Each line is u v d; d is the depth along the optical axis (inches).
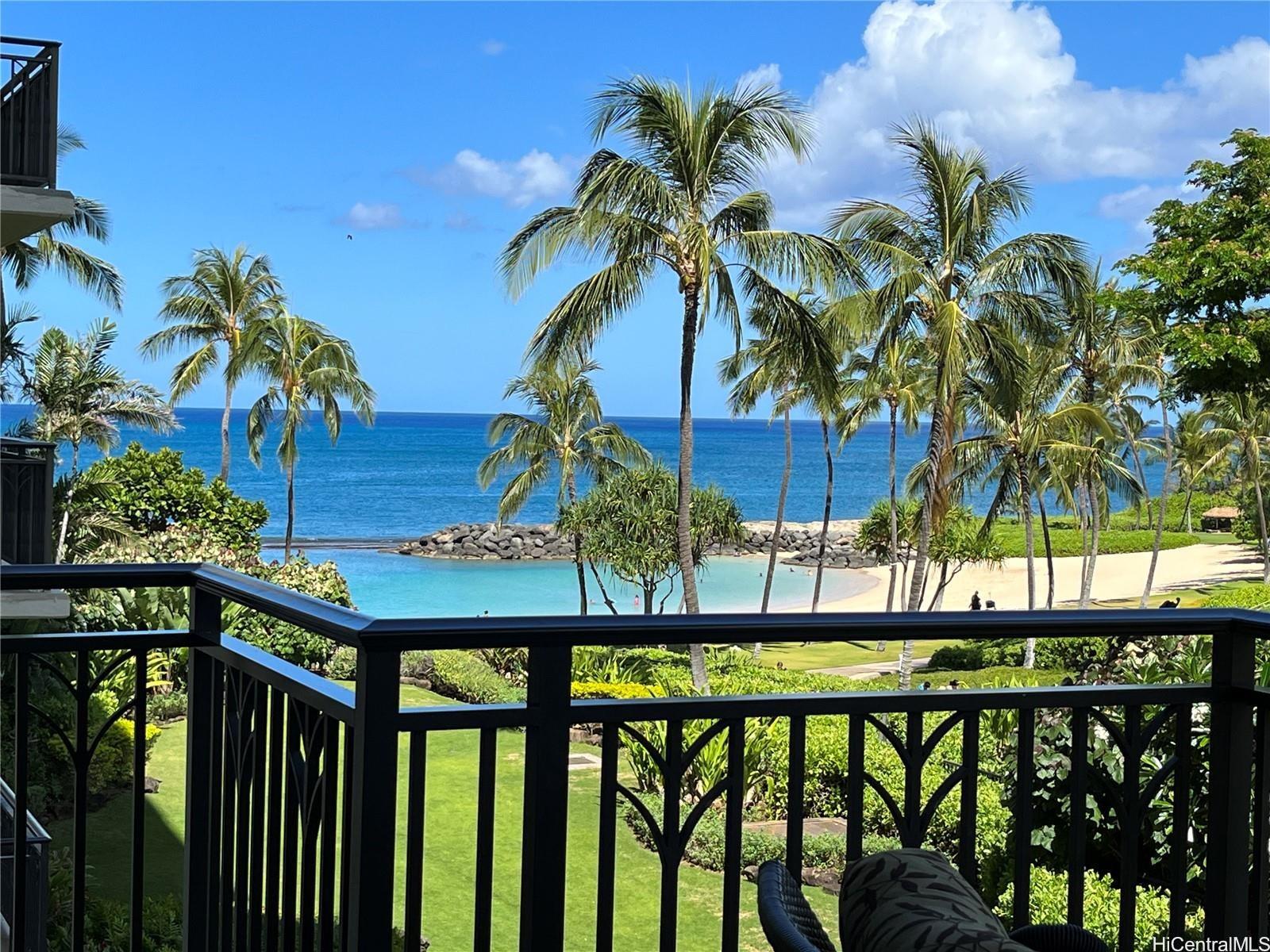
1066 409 1109.7
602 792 66.1
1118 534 2119.8
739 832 69.0
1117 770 222.4
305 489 2674.7
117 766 416.5
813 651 1106.1
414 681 714.8
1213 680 81.2
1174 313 1078.4
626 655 741.9
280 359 1264.8
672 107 720.3
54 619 382.9
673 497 1013.2
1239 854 81.3
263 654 75.4
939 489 902.4
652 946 291.1
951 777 74.1
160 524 932.0
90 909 254.5
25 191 333.1
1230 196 1048.2
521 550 1893.5
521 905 62.5
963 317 863.1
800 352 770.8
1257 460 1806.1
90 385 917.8
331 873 64.4
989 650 997.2
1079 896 78.8
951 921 35.7
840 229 917.8
